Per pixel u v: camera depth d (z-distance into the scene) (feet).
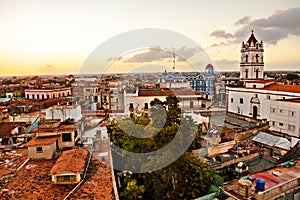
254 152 56.70
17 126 69.41
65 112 63.87
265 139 68.03
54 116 64.75
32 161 46.55
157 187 36.60
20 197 33.09
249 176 38.04
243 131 70.90
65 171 36.40
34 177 39.22
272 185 34.65
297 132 83.25
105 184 35.86
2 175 40.40
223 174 45.91
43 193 34.09
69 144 51.65
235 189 34.94
